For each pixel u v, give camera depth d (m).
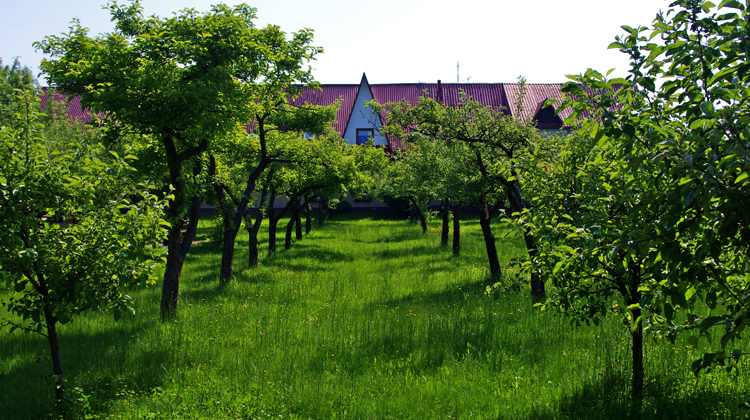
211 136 8.71
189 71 8.62
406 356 6.98
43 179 4.68
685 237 3.58
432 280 13.09
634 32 3.63
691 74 3.26
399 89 43.28
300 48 10.71
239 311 9.78
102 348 7.44
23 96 4.90
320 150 15.11
